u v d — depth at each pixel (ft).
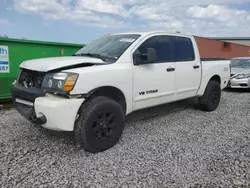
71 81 10.16
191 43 17.25
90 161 10.44
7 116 17.02
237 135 13.97
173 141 12.86
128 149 11.71
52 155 10.97
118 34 15.34
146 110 19.40
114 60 12.32
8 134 13.48
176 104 21.59
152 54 12.71
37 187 8.46
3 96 20.18
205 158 10.83
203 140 13.08
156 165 10.13
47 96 10.62
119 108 11.85
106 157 10.84
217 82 19.69
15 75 20.59
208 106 18.97
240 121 16.87
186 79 16.33
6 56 19.98
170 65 14.93
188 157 10.91
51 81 10.49
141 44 13.53
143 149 11.74
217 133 14.28
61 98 10.30
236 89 32.40
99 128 11.16
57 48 22.89
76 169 9.74
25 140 12.67
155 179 9.05
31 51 21.31
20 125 15.01
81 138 10.73
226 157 10.94
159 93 14.35
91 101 11.04
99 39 15.98
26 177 9.09
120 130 12.05
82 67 11.05
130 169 9.78
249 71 30.94
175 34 15.96
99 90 11.76
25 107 11.74
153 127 15.20
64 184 8.66
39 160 10.48
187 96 16.88
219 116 18.12
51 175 9.27
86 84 10.57
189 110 19.71
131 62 12.71
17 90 11.84
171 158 10.80
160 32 14.97
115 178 9.10
